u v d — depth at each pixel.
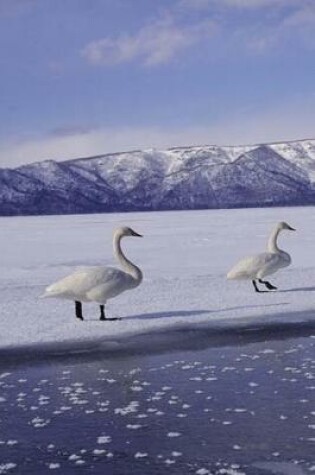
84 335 12.30
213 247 34.78
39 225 77.12
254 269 17.12
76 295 13.52
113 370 9.72
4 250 36.72
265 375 9.21
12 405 8.06
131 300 16.41
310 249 31.41
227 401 7.98
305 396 8.12
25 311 14.99
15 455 6.41
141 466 6.06
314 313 14.21
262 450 6.36
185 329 12.74
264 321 13.41
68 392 8.59
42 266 27.03
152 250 33.66
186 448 6.46
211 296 16.81
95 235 51.75
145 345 11.41
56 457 6.34
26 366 10.09
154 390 8.58
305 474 5.80
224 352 10.77
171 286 18.78
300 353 10.56
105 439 6.74
